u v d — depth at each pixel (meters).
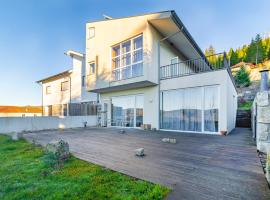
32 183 3.06
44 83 22.03
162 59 11.07
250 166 3.63
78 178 3.19
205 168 3.55
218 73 8.23
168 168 3.57
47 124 12.66
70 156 4.56
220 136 7.66
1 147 6.34
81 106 15.92
